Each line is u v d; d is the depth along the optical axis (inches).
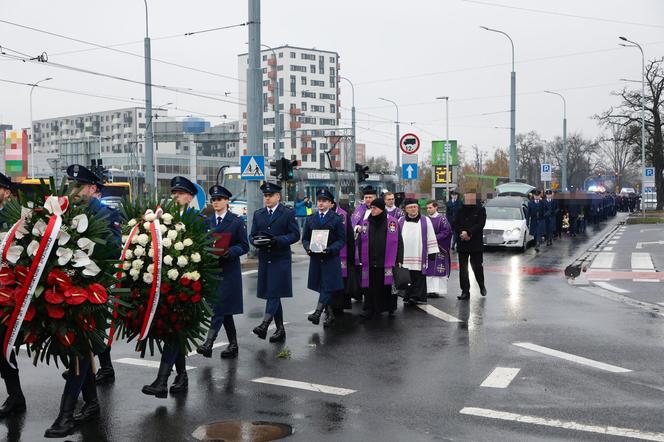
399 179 2094.0
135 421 248.2
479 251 534.3
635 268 727.1
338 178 1768.0
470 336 393.4
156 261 259.8
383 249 448.1
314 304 521.3
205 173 3863.2
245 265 784.9
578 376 303.0
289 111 5024.6
